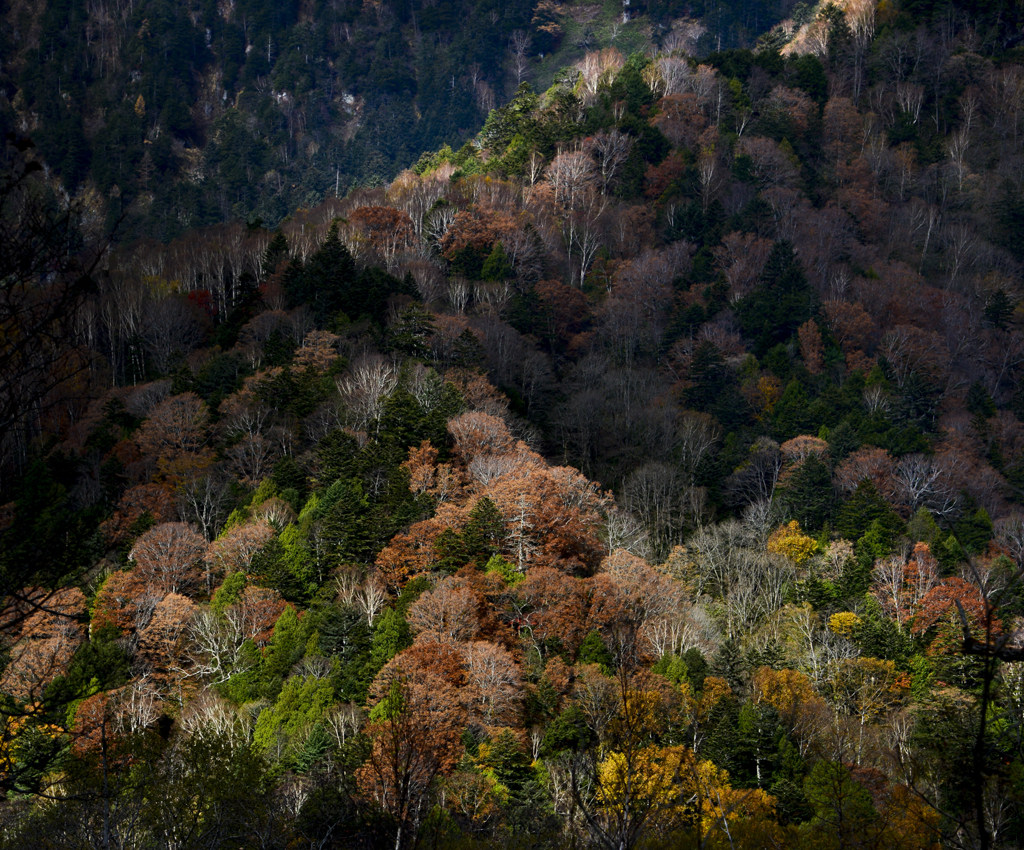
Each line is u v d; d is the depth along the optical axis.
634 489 90.75
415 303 107.44
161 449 83.12
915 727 50.66
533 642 63.09
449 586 62.75
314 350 96.06
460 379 95.44
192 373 98.94
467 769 47.38
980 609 62.94
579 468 98.50
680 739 50.69
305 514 73.19
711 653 65.69
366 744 35.34
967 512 89.44
